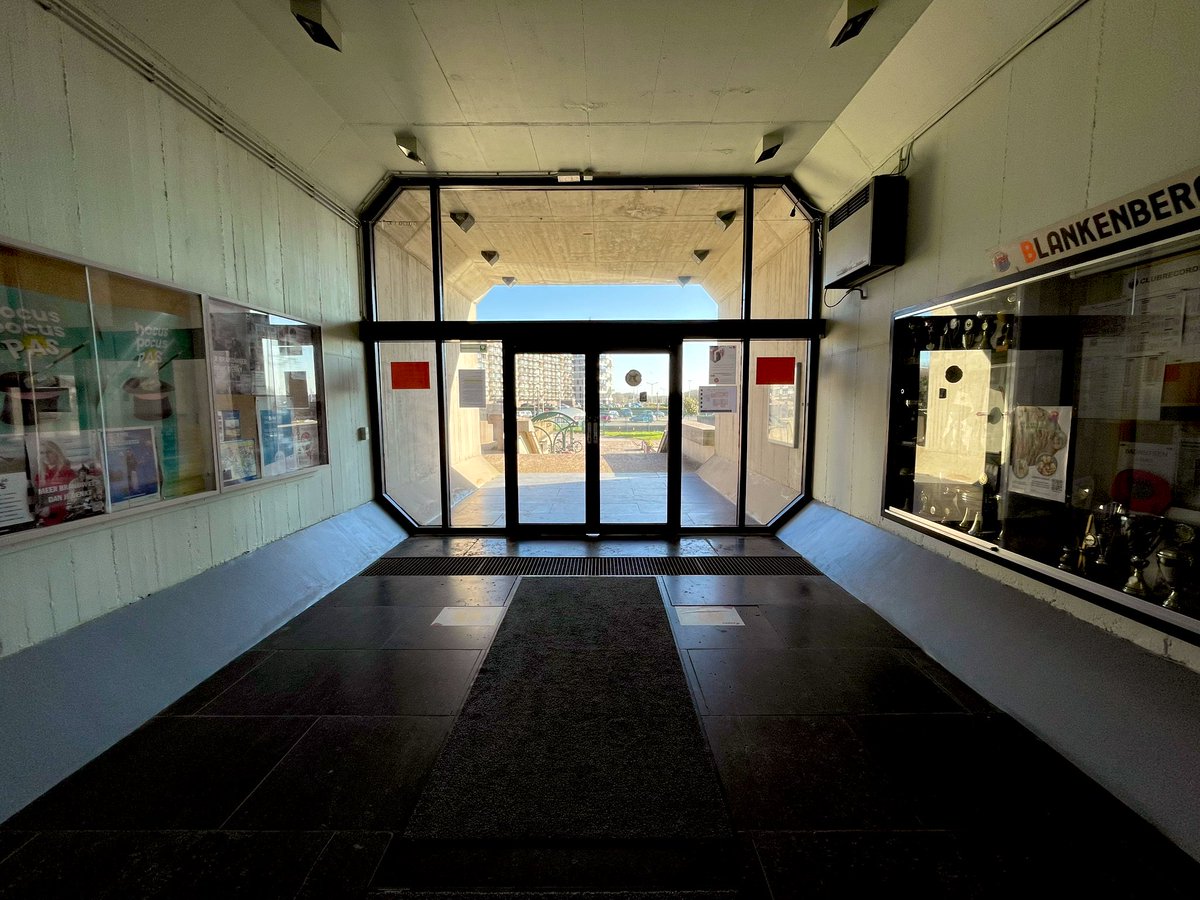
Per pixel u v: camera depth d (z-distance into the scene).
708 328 5.20
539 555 4.73
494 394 5.36
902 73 3.28
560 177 4.89
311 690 2.54
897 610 3.30
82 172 2.30
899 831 1.72
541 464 5.53
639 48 3.16
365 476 5.20
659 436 5.59
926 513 3.49
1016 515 2.71
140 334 2.58
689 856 1.64
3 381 1.97
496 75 3.43
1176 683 1.85
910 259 3.61
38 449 2.10
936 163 3.32
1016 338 2.70
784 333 5.15
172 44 2.69
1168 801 1.69
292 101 3.54
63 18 2.20
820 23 2.96
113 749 2.10
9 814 1.75
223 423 3.14
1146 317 2.03
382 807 1.83
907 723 2.29
